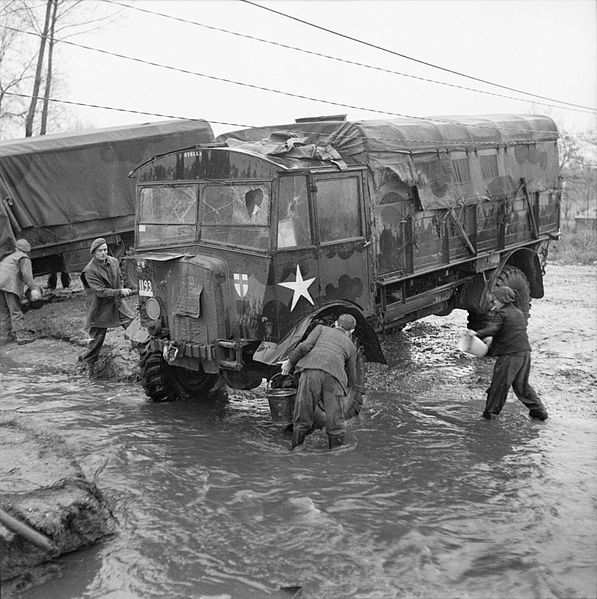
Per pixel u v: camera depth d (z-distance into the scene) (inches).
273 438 303.7
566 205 1264.8
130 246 575.8
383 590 194.7
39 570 202.1
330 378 286.0
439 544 219.0
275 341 299.0
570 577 203.3
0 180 494.6
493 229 434.6
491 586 197.8
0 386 370.9
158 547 214.7
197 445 292.0
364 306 336.5
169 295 316.5
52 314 507.2
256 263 297.9
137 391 367.2
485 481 264.5
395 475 267.4
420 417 333.4
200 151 315.0
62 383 380.5
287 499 244.7
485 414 334.0
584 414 342.0
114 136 557.3
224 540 218.4
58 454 260.8
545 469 276.5
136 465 269.3
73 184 534.6
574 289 684.7
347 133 341.4
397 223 356.2
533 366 415.2
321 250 311.7
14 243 491.8
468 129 412.5
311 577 200.2
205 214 315.0
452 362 424.8
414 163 365.4
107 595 192.7
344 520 231.9
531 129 476.4
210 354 303.6
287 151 314.8
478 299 426.3
